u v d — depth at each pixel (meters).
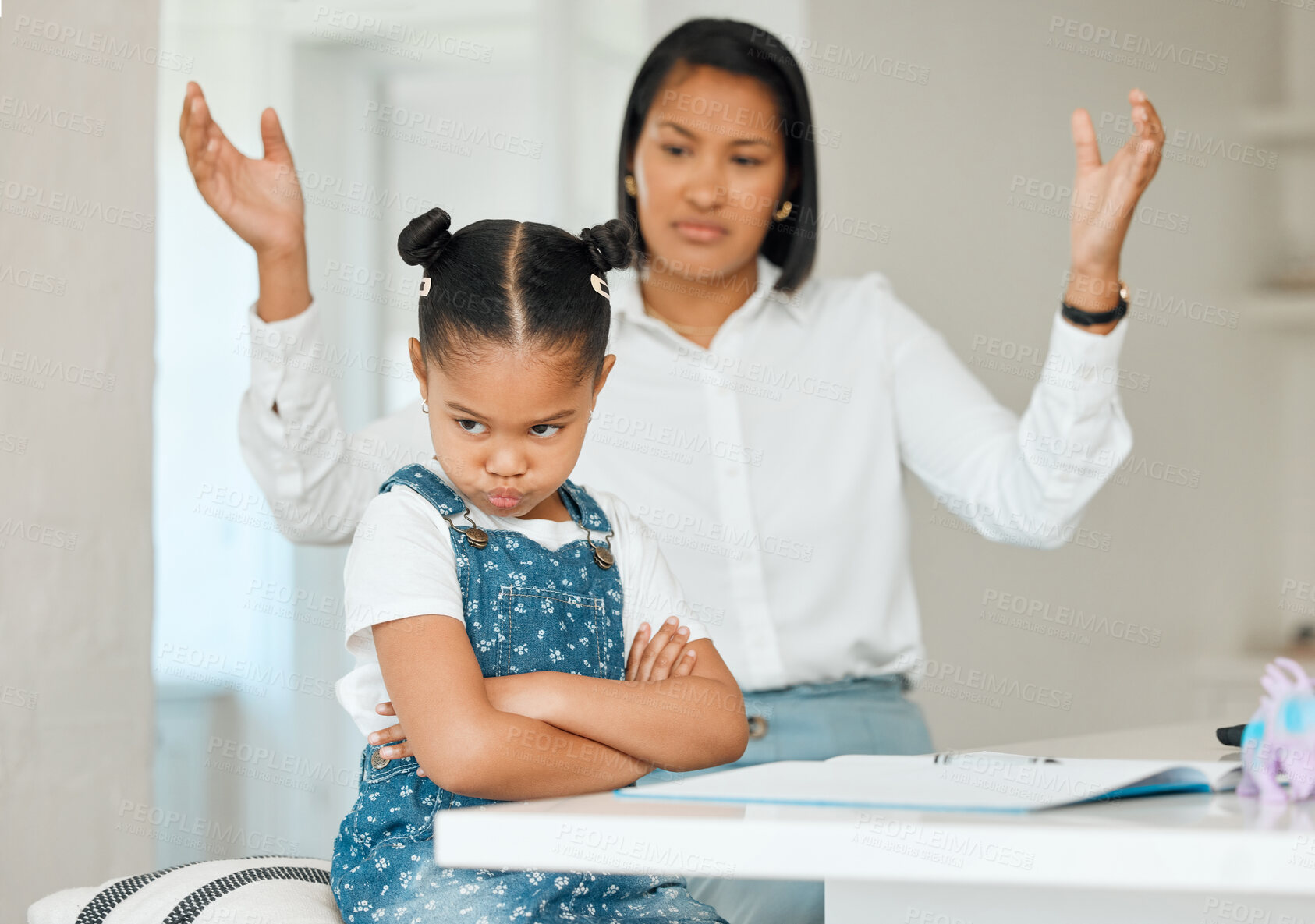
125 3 1.65
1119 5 2.66
